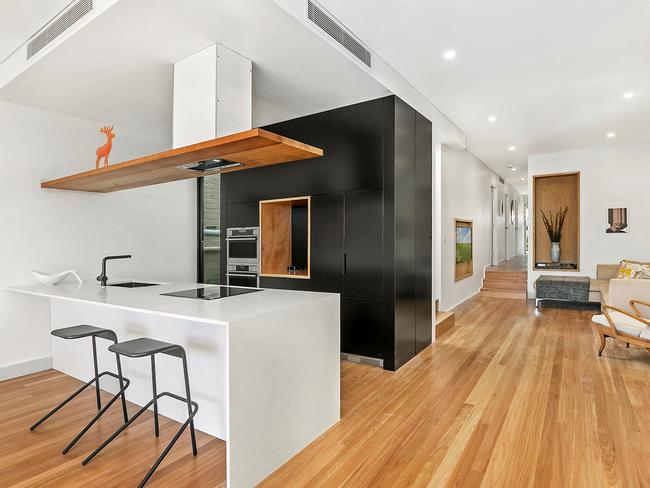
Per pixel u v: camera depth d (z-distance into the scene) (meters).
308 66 3.02
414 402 2.92
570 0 2.59
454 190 6.65
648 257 6.56
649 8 2.68
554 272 7.34
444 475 2.01
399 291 3.73
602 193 6.87
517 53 3.34
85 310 3.33
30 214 3.70
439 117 4.89
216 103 2.65
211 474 2.03
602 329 4.02
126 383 2.85
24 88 3.26
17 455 2.23
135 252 4.58
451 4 2.62
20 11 2.54
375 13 2.71
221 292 2.84
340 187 3.94
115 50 2.66
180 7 2.21
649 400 2.91
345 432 2.48
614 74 3.78
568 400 2.92
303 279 4.17
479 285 8.38
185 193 5.16
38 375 3.61
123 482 1.98
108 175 3.20
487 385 3.25
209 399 2.43
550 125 5.49
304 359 2.32
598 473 2.01
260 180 4.50
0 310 3.50
